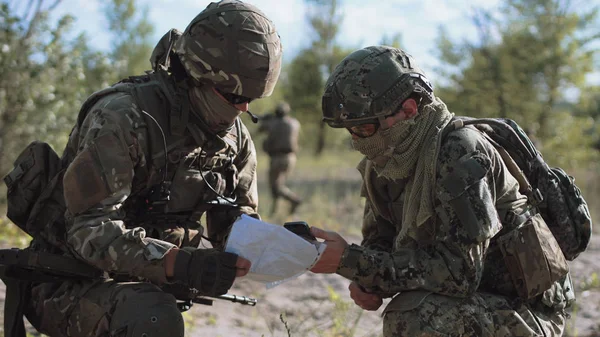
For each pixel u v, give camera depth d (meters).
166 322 2.23
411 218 2.41
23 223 2.50
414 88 2.36
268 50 2.39
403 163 2.42
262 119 10.22
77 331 2.39
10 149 7.61
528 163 2.55
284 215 9.79
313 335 3.85
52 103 7.71
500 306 2.40
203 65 2.34
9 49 7.31
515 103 15.49
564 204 2.56
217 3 2.45
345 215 9.79
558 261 2.42
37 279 2.41
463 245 2.26
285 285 5.10
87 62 8.41
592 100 16.27
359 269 2.34
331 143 25.19
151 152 2.38
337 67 2.45
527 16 15.73
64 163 2.49
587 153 15.48
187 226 2.55
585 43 15.59
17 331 2.46
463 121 2.40
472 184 2.27
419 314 2.33
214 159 2.53
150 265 2.22
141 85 2.42
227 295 2.69
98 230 2.24
